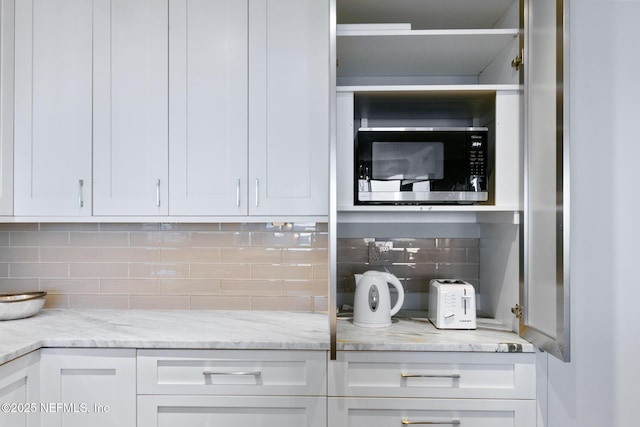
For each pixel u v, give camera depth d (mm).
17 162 1917
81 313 2064
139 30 1894
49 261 2158
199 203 1889
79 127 1903
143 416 1631
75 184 1904
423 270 2141
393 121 2148
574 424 1598
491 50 1869
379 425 1606
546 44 1489
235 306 2150
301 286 2146
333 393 1605
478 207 1709
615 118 1602
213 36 1886
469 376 1594
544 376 1582
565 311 1342
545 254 1505
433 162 1734
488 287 2020
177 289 2156
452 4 1814
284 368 1618
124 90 1896
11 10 1898
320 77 1877
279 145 1879
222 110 1886
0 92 1838
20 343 1563
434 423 1588
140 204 1896
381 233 2146
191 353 1627
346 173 1759
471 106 1976
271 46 1884
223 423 1633
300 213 1878
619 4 1598
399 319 1950
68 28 1903
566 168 1351
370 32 1706
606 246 1604
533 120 1602
